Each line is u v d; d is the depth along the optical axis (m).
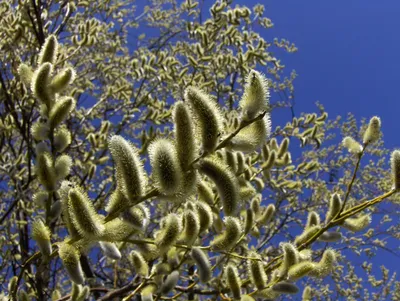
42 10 5.82
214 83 6.90
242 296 2.29
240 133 1.66
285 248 2.34
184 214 2.05
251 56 7.00
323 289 7.61
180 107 1.54
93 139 4.92
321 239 2.60
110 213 1.62
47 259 1.88
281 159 3.91
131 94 7.40
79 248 1.87
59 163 1.88
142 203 1.79
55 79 2.07
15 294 2.18
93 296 4.97
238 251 3.82
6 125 4.91
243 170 2.57
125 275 5.47
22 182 5.64
